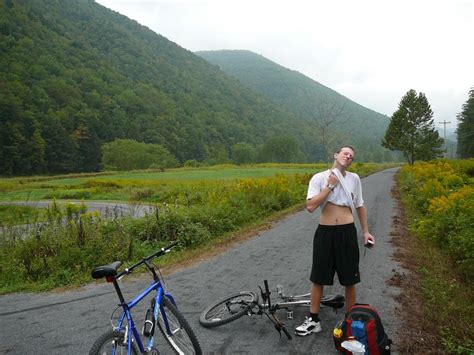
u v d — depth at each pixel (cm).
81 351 430
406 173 3216
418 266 699
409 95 5772
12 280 762
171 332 364
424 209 1318
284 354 394
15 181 5972
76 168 11044
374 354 334
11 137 9562
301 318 482
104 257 846
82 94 15388
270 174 5866
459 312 481
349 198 413
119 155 9956
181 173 6838
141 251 897
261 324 471
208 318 480
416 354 387
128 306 324
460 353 378
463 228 743
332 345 409
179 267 795
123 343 312
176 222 1045
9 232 962
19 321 535
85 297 630
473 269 612
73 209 1171
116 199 3288
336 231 412
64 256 812
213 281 675
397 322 459
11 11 19350
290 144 14238
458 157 8644
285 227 1203
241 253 884
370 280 623
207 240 1052
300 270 711
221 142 17575
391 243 887
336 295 474
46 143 10450
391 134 5909
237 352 403
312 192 414
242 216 1309
